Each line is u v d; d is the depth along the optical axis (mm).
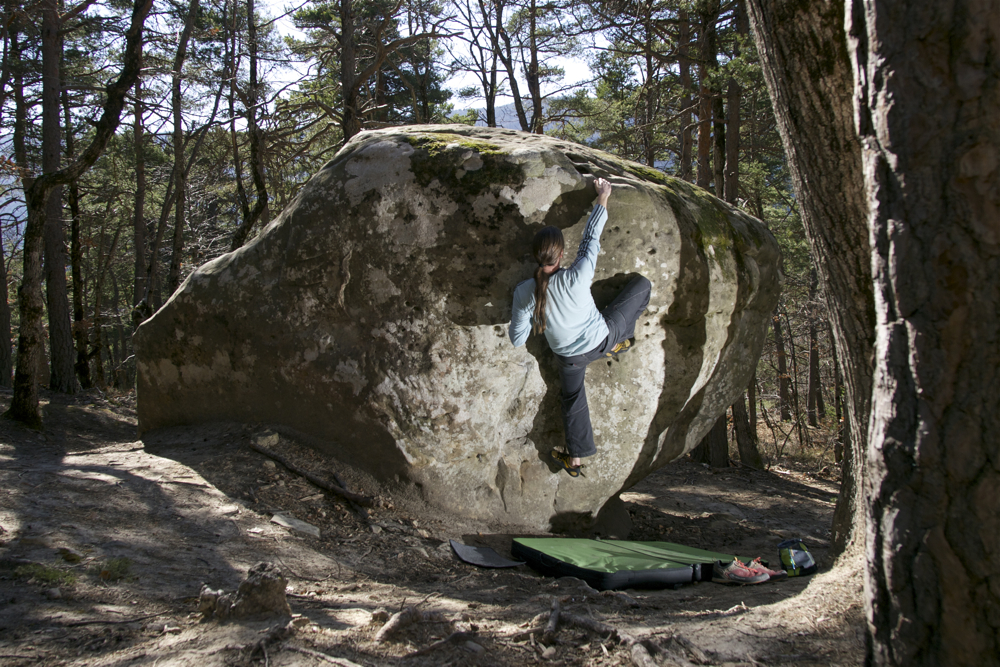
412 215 4926
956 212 1838
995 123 1787
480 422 5043
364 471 5145
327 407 5258
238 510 4410
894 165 1959
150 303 14422
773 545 6824
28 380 7910
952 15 1815
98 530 3727
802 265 19953
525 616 3174
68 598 2812
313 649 2438
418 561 4285
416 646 2609
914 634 1959
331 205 5102
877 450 2061
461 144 4957
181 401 6000
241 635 2529
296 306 5297
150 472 4871
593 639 2779
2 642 2334
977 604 1867
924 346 1903
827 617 3010
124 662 2271
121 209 20875
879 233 2031
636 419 5383
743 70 10547
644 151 16516
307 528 4410
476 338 4945
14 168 7836
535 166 4801
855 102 2186
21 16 11688
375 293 5031
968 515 1858
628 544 5039
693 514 8141
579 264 4289
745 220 5945
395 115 23891
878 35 1978
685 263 5117
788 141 3607
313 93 15117
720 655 2627
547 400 5219
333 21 17359
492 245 4863
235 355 5598
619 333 4660
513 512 5254
